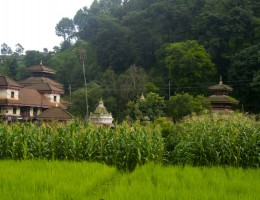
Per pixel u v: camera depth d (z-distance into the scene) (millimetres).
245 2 109312
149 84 99500
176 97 66812
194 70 96750
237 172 17578
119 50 133375
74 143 24812
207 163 23172
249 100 93688
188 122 28234
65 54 169625
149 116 65312
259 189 13859
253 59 92188
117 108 97875
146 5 164500
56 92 88750
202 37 110062
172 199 12195
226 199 12273
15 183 14375
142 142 24484
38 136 25828
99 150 24828
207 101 70375
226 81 101688
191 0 127625
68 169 18141
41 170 17625
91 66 137625
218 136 23641
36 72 99125
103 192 14461
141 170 18016
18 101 76438
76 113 92438
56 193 12938
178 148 24594
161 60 115875
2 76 75812
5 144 25172
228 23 104125
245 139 23359
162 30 130000
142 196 12508
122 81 103438
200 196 12523
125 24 145125
